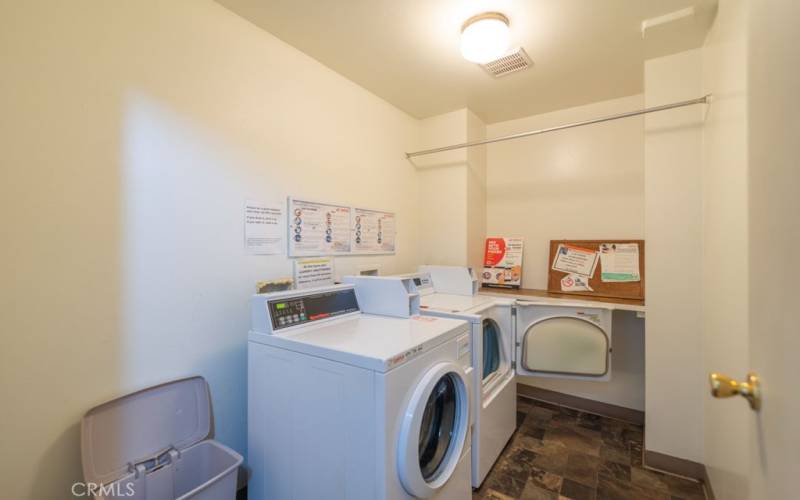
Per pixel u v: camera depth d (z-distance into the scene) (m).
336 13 1.63
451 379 1.49
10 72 1.03
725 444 1.45
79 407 1.16
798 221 0.47
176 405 1.40
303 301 1.53
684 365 1.88
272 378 1.35
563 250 2.77
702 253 1.82
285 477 1.30
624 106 2.60
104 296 1.22
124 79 1.26
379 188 2.55
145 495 1.27
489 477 1.87
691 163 1.86
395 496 1.10
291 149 1.89
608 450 2.13
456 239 2.80
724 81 1.45
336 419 1.16
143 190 1.32
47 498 1.09
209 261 1.53
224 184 1.58
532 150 2.96
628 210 2.59
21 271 1.05
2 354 1.02
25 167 1.05
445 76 2.25
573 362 2.14
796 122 0.48
